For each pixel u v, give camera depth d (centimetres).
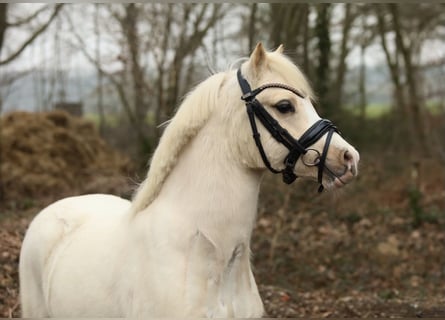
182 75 1204
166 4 1040
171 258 290
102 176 1093
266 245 788
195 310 285
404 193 1068
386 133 1611
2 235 609
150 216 306
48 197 995
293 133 292
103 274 316
